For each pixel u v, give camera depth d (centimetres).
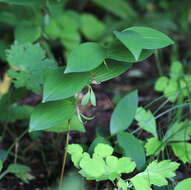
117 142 85
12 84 110
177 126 90
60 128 82
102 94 125
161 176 77
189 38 171
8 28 126
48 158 97
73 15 130
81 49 72
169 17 174
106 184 87
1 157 88
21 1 93
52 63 90
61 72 74
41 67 89
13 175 93
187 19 179
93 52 72
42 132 102
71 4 179
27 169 88
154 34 73
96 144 81
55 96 72
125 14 170
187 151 86
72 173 90
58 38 143
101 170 76
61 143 99
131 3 199
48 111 75
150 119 89
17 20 109
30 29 104
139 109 90
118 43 74
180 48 164
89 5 189
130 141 81
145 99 119
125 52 73
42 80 89
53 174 92
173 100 99
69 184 86
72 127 82
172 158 92
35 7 106
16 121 107
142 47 70
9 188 90
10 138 102
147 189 76
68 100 76
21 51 89
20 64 89
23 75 88
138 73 144
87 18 151
